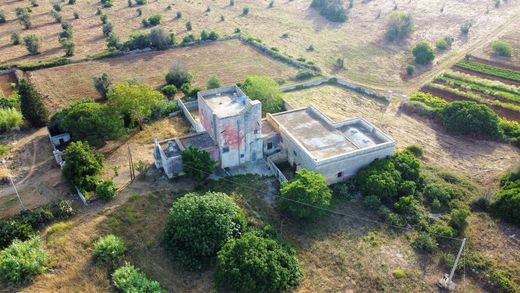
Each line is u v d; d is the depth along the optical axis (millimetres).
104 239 38594
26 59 82188
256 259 35375
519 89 73000
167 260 38250
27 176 49062
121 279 34844
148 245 39312
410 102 68062
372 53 90500
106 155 53469
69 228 40812
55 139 55719
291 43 94812
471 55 87625
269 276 35406
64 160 49906
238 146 51031
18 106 62781
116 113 55875
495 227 43656
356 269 38875
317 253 40469
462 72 81188
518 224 43812
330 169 48031
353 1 127375
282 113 56688
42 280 35406
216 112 49000
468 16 112438
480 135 60219
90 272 36250
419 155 56188
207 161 48062
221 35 97688
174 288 35812
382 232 43219
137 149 55094
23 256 36188
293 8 120625
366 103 70188
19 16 99188
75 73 77562
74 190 46531
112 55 85000
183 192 46875
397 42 96562
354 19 112125
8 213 42906
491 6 119688
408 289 37125
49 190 46750
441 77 78312
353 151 48219
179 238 38344
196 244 37594
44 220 41906
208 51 89125
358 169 50469
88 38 93875
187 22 103250
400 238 42594
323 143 50406
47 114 59844
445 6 121188
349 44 95188
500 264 39250
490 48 91750
